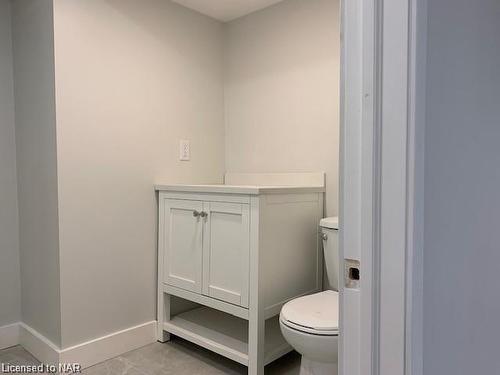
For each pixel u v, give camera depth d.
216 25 2.70
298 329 1.55
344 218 0.70
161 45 2.35
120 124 2.15
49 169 1.96
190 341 2.17
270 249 1.89
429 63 0.70
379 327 0.66
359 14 0.66
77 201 1.98
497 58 1.16
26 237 2.20
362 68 0.66
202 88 2.61
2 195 2.22
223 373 1.96
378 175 0.65
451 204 0.85
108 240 2.12
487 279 1.12
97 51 2.04
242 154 2.67
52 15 1.88
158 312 2.34
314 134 2.31
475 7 0.97
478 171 1.03
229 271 1.96
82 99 1.99
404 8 0.62
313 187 2.17
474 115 0.98
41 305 2.09
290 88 2.41
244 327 2.26
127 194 2.20
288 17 2.40
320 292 2.06
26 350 2.21
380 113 0.64
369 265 0.66
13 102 2.25
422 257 0.65
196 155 2.58
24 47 2.12
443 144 0.79
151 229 2.33
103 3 2.07
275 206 1.92
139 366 2.02
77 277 1.99
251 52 2.60
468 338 0.98
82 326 2.01
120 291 2.18
